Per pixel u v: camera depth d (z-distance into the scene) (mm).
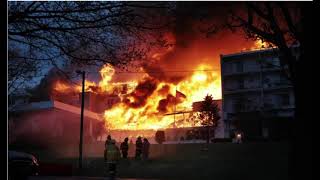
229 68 63344
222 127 59500
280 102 57406
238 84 62219
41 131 42500
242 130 53688
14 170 15633
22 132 41688
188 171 22203
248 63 61438
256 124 52688
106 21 7453
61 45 7801
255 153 27375
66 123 45344
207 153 30062
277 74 58469
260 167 21094
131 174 22203
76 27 7473
